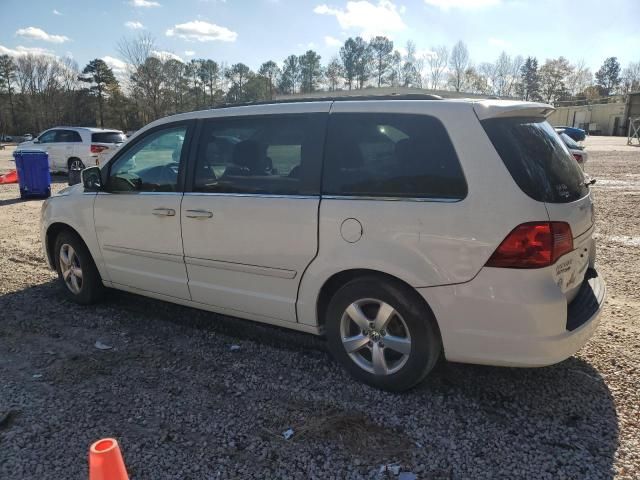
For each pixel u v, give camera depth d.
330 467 2.62
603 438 2.82
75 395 3.32
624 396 3.22
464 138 2.92
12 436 2.88
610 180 15.05
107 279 4.69
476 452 2.73
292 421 3.02
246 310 3.82
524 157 2.90
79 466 2.64
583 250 3.24
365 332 3.31
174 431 2.93
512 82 73.06
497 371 3.56
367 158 3.20
